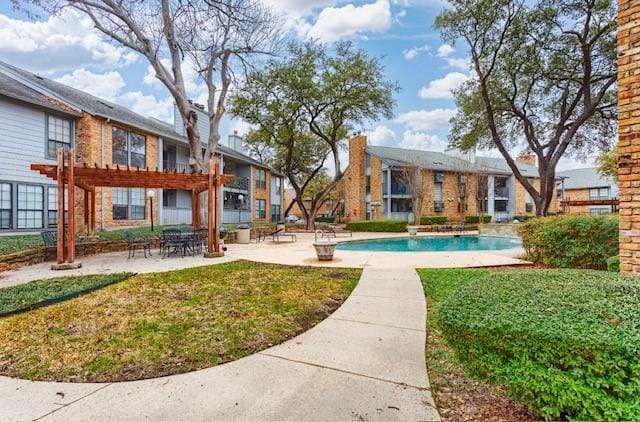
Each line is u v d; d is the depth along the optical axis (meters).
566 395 1.66
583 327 1.72
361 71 19.39
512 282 2.55
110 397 2.50
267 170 31.03
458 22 12.57
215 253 10.23
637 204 3.57
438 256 9.85
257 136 26.95
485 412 2.22
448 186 29.33
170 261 9.30
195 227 13.02
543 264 7.62
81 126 13.88
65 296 5.21
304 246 13.73
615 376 1.57
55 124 13.23
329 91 19.78
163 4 12.23
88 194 12.22
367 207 29.91
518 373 1.82
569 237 6.79
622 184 3.69
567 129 14.48
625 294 2.08
